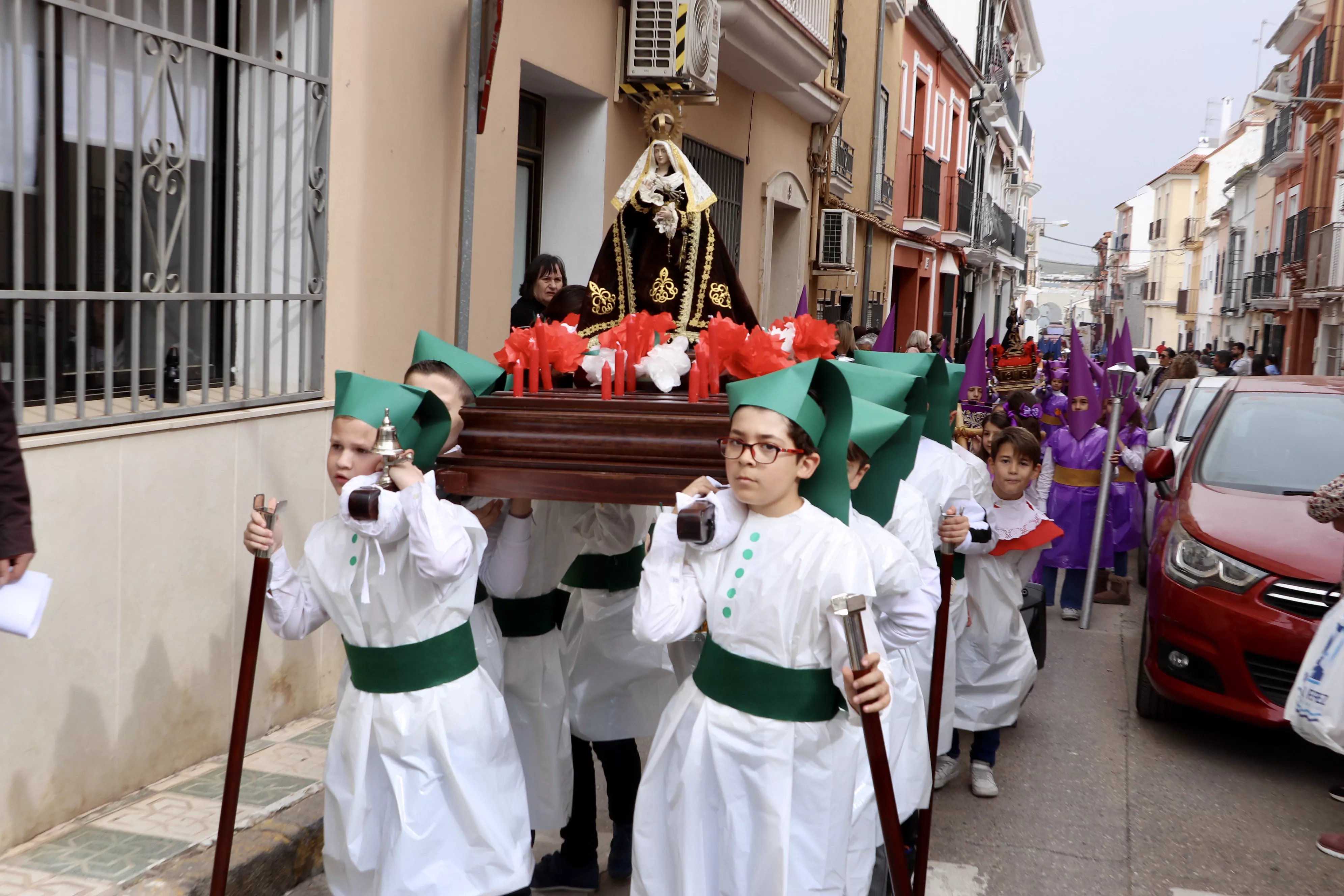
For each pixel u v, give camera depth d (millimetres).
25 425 3488
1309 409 6586
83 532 3682
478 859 3066
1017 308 56656
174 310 4316
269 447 4523
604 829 4605
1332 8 30297
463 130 5957
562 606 4207
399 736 3047
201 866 3537
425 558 2908
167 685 4098
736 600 2867
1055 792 5117
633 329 3660
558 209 8023
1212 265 56969
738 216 11266
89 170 3852
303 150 4727
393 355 5449
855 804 3004
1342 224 28750
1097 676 6918
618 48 7934
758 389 2850
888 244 20266
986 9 29875
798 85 11609
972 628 4969
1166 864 4414
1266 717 5207
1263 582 5273
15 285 3459
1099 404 8289
